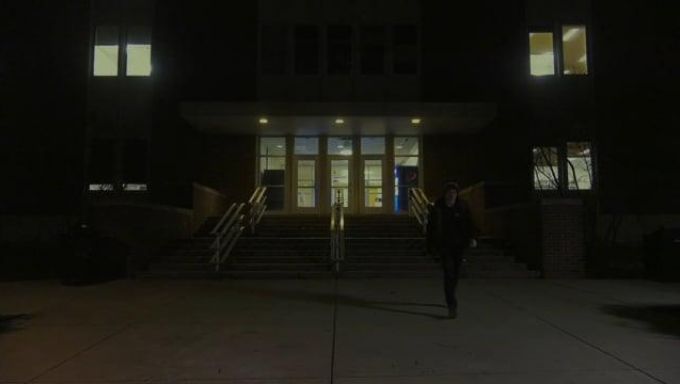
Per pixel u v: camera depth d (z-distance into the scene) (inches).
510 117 815.7
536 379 213.9
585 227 637.3
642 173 783.7
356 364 235.8
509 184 723.4
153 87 827.4
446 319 330.3
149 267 566.3
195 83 831.7
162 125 820.0
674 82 796.6
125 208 553.9
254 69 840.3
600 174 787.4
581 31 834.2
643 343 269.4
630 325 311.3
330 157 852.6
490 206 719.1
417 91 837.8
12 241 774.5
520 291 444.8
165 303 391.5
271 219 770.2
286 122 781.3
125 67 835.4
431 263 572.1
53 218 784.9
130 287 477.1
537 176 800.9
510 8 837.8
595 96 810.2
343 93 841.5
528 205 572.7
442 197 345.1
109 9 842.2
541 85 820.0
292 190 847.7
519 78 821.2
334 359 243.6
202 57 837.2
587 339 278.1
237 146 845.8
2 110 802.8
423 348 261.7
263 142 852.6
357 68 847.1
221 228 704.4
